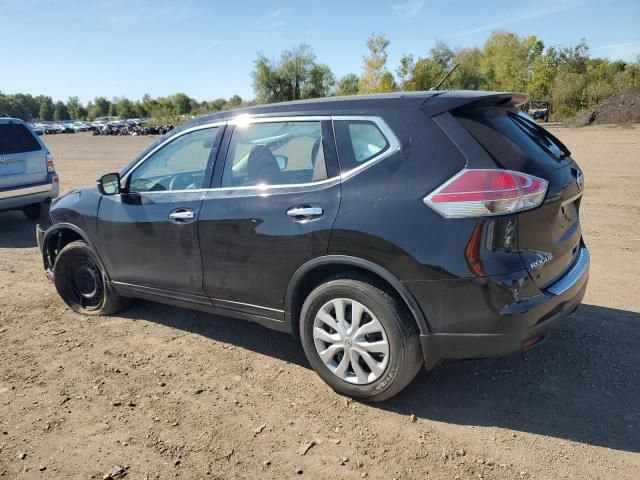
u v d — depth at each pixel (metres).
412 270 2.86
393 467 2.71
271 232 3.35
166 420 3.17
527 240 2.84
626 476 2.59
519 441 2.89
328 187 3.17
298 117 3.42
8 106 147.38
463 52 64.06
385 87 47.31
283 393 3.43
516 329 2.80
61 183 13.95
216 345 4.16
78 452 2.89
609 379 3.46
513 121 3.25
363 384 3.19
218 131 3.81
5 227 9.06
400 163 2.96
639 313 4.45
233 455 2.84
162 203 3.97
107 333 4.43
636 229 7.18
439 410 3.20
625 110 34.53
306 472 2.70
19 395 3.48
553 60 57.06
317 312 3.29
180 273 3.95
